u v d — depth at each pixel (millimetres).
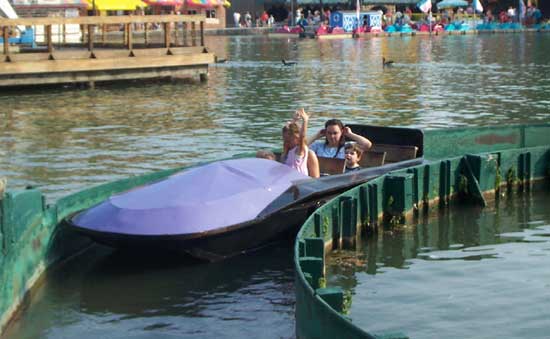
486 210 12398
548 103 23734
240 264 9797
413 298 8859
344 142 12008
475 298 8828
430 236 11117
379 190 11391
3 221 7961
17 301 8414
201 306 8680
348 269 9820
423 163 12344
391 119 20859
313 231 9758
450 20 76062
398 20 73125
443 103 23891
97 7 48562
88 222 9453
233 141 17797
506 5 82875
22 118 21391
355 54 45969
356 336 6191
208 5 68812
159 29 65750
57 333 8016
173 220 9320
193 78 31625
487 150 14648
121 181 10680
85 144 17578
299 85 29297
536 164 13664
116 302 8781
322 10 75875
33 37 33844
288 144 11164
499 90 27125
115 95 26312
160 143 17625
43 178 14344
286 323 8234
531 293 8945
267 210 9883
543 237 11062
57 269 9633
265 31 72188
